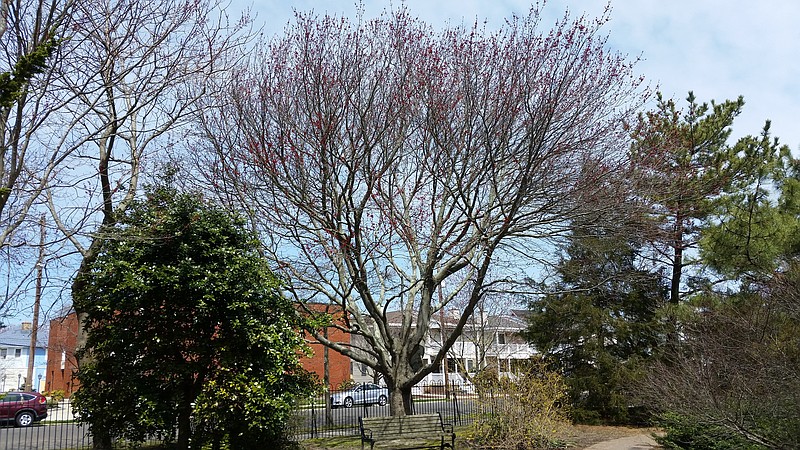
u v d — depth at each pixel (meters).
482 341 30.84
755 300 11.38
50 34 6.64
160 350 11.88
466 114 13.41
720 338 10.98
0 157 7.62
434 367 14.04
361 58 13.69
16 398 22.28
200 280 11.62
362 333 14.41
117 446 12.89
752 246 11.76
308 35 13.65
